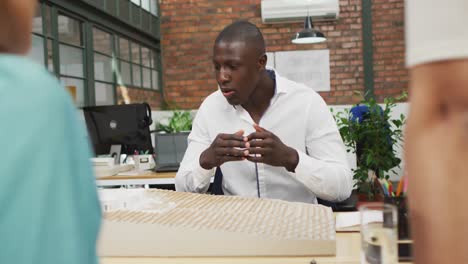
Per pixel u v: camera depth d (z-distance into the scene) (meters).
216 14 6.51
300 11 6.18
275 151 1.38
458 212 0.32
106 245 0.90
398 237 0.80
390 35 6.28
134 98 5.50
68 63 3.85
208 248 0.88
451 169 0.32
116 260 0.88
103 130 3.25
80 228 0.33
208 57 6.56
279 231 0.89
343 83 6.34
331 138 1.60
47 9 3.52
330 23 6.32
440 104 0.33
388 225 0.73
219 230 0.88
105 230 0.89
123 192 1.16
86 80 4.15
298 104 1.63
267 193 1.60
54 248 0.31
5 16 0.34
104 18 4.56
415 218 0.34
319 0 6.12
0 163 0.30
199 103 6.59
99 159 2.94
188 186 1.57
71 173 0.33
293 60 6.36
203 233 0.88
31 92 0.32
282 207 1.08
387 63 6.30
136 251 0.89
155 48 6.34
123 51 5.18
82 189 0.34
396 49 6.27
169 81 6.62
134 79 5.55
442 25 0.32
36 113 0.31
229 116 1.67
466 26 0.31
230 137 1.40
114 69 4.86
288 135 1.63
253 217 0.97
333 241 0.86
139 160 3.24
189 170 1.58
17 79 0.32
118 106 3.29
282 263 0.84
